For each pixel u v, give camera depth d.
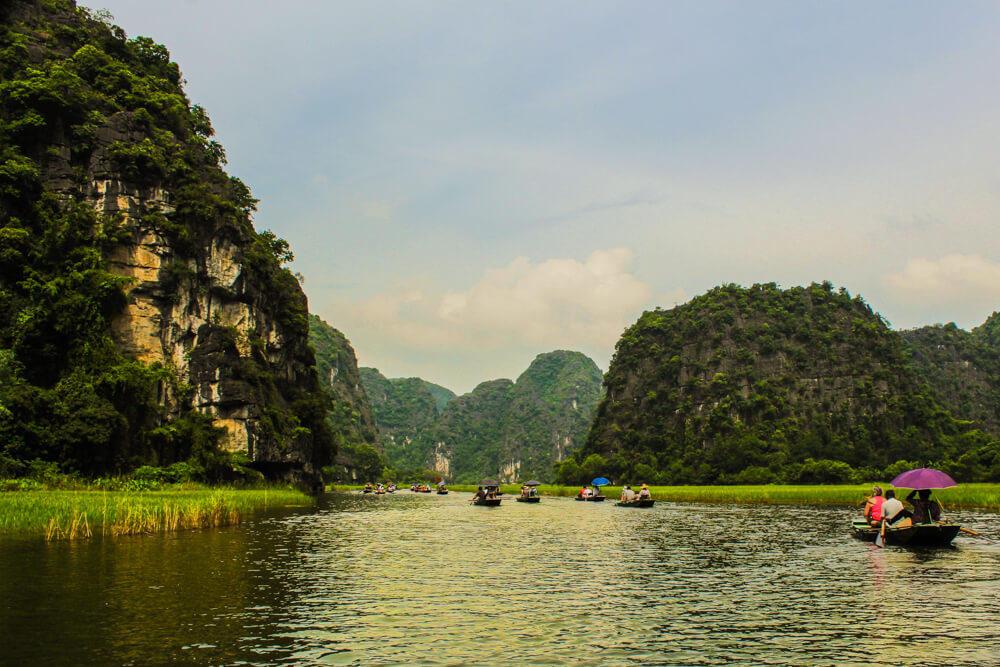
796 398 163.25
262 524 40.75
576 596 19.05
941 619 16.27
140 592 18.42
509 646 13.95
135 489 55.84
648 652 13.59
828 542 32.59
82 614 15.93
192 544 28.53
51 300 63.09
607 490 114.06
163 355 71.38
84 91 73.25
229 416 75.06
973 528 38.03
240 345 79.75
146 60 90.50
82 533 30.16
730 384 166.75
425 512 59.62
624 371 194.62
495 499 75.31
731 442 149.38
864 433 151.50
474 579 21.80
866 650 13.71
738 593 19.55
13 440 54.56
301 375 100.12
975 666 12.67
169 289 72.69
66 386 60.44
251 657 12.98
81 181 70.50
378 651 13.48
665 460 162.00
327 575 22.14
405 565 24.81
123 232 69.81
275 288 89.56
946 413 159.75
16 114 68.44
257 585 19.91
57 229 66.06
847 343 170.50
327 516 50.53
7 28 75.56
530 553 28.75
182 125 83.69
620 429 180.25
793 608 17.53
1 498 37.12
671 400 174.88
